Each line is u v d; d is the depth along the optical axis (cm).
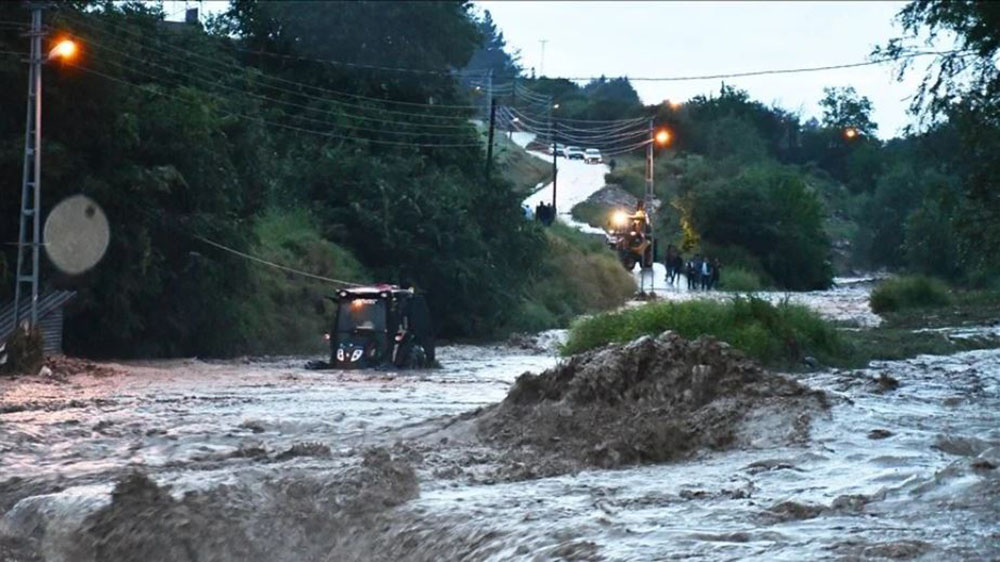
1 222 6366
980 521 1883
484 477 2603
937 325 8506
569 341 6222
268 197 8362
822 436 2850
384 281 9069
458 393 4838
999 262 5331
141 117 6806
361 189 9462
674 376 3142
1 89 6216
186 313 6994
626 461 2773
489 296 9412
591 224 16750
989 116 4925
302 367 6494
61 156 6288
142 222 6688
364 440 3209
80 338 6750
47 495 2453
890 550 1656
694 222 16612
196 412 4003
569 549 1786
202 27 9775
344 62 11300
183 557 2133
